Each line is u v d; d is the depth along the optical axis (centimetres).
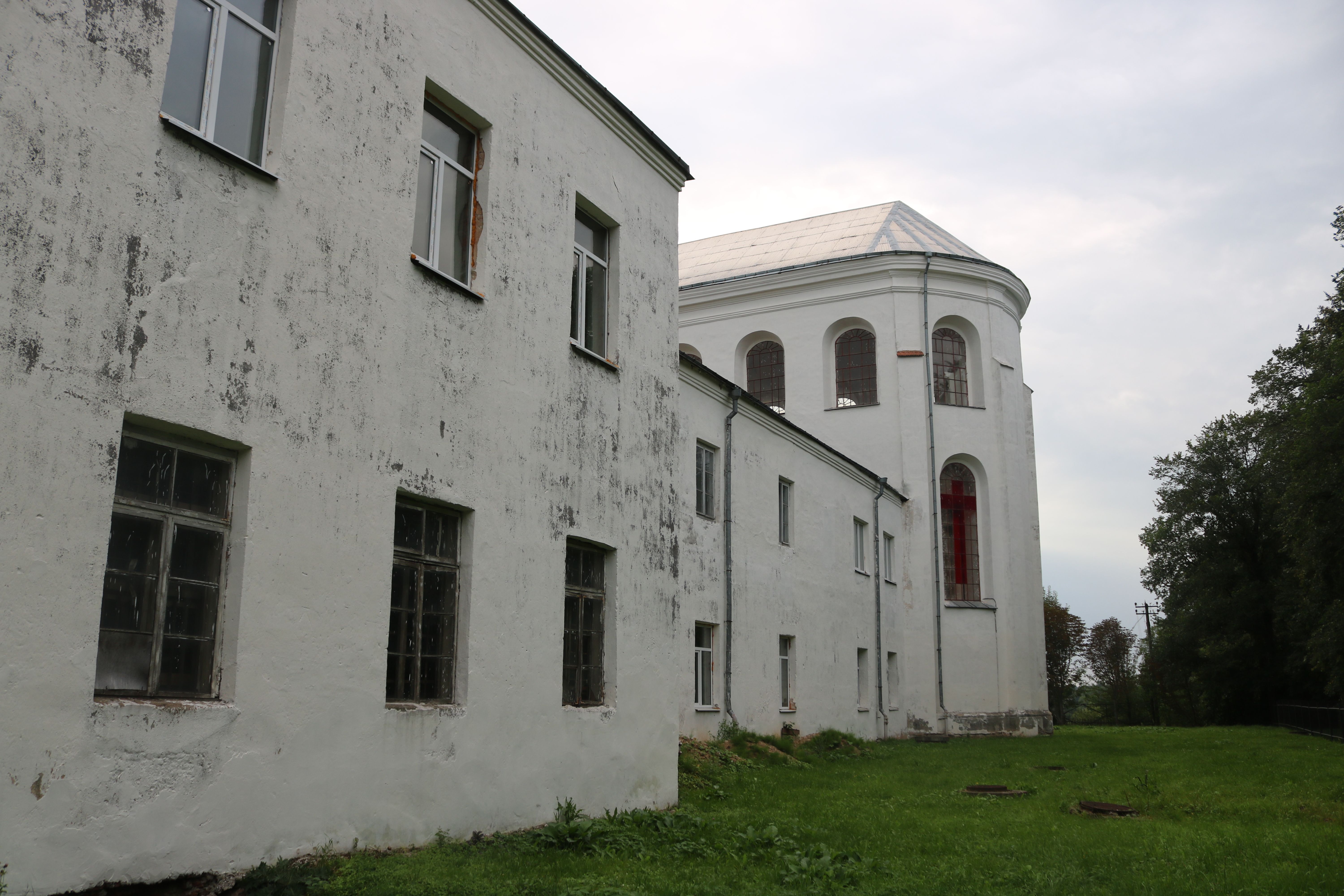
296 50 724
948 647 2975
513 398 937
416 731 775
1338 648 2716
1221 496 4625
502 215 950
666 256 1277
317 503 704
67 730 525
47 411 535
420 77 855
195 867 588
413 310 817
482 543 873
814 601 2319
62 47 561
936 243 3388
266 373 672
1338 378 2234
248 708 634
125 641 585
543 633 945
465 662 843
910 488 3055
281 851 647
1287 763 2006
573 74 1075
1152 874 813
